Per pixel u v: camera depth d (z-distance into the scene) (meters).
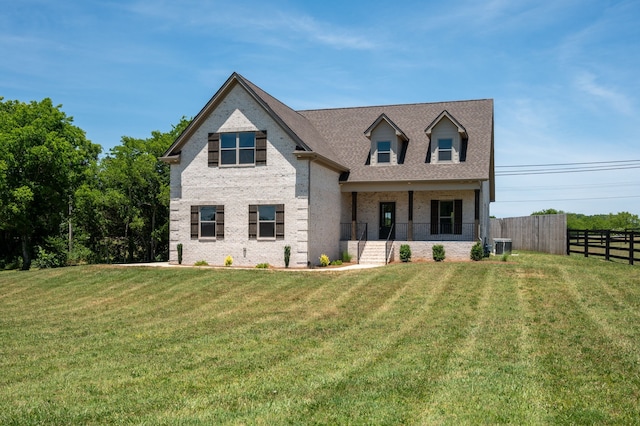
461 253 28.92
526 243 38.66
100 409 8.20
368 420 7.47
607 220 66.81
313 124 35.66
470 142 30.98
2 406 8.44
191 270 25.06
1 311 18.83
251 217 27.31
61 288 22.83
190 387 9.27
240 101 27.64
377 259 30.14
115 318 16.86
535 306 16.39
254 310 17.44
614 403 8.12
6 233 42.25
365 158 31.97
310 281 21.92
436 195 31.41
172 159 28.39
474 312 15.87
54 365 11.06
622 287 18.83
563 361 10.55
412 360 10.80
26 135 34.09
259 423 7.43
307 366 10.50
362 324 14.80
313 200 27.28
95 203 38.12
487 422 7.33
